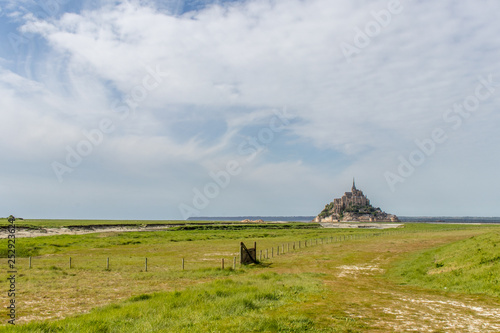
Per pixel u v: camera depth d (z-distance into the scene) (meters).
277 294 16.66
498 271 19.08
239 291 17.34
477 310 13.90
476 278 19.50
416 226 157.88
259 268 31.42
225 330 10.26
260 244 60.97
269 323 10.88
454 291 18.61
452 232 86.94
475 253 24.08
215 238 81.12
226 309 13.30
